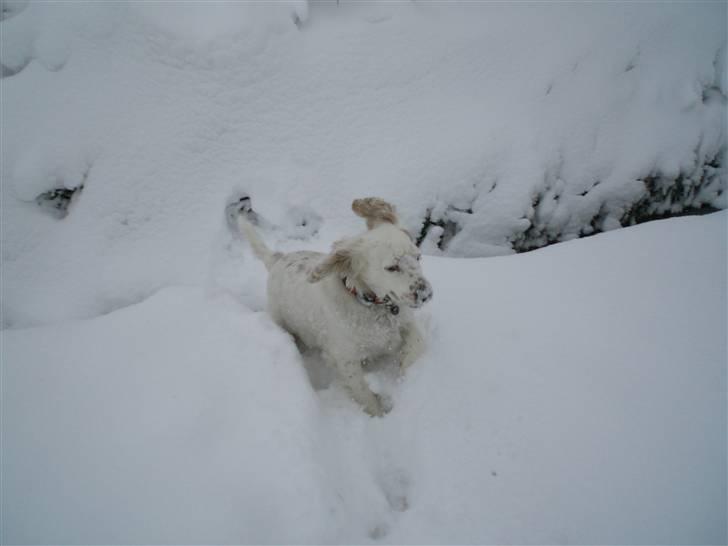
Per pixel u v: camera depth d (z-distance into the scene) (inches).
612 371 82.9
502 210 149.5
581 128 156.6
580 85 159.0
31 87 145.3
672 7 164.9
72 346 106.7
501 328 98.3
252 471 70.4
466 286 115.0
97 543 64.3
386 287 90.5
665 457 68.5
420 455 80.6
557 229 155.9
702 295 94.5
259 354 94.7
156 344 103.3
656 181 158.4
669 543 59.6
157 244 139.5
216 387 87.8
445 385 89.9
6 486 74.3
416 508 72.3
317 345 110.7
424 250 150.9
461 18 165.0
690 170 158.1
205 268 136.8
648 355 84.4
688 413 73.4
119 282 133.6
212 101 146.4
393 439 87.0
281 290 111.7
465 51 158.9
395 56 156.3
